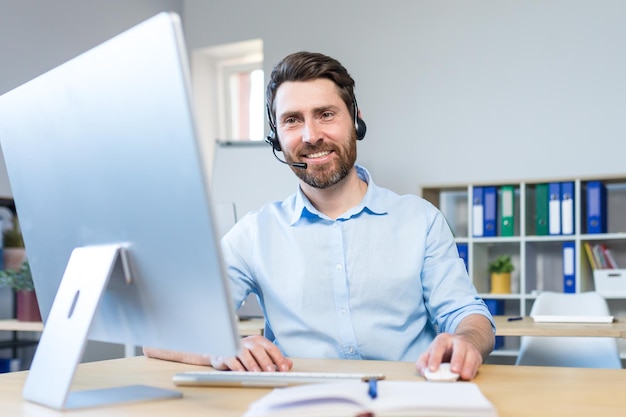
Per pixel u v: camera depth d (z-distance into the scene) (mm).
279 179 3645
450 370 1041
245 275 1671
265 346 1204
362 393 816
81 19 4590
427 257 1628
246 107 5418
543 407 869
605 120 4133
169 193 833
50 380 931
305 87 1552
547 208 3982
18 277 3219
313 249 1617
